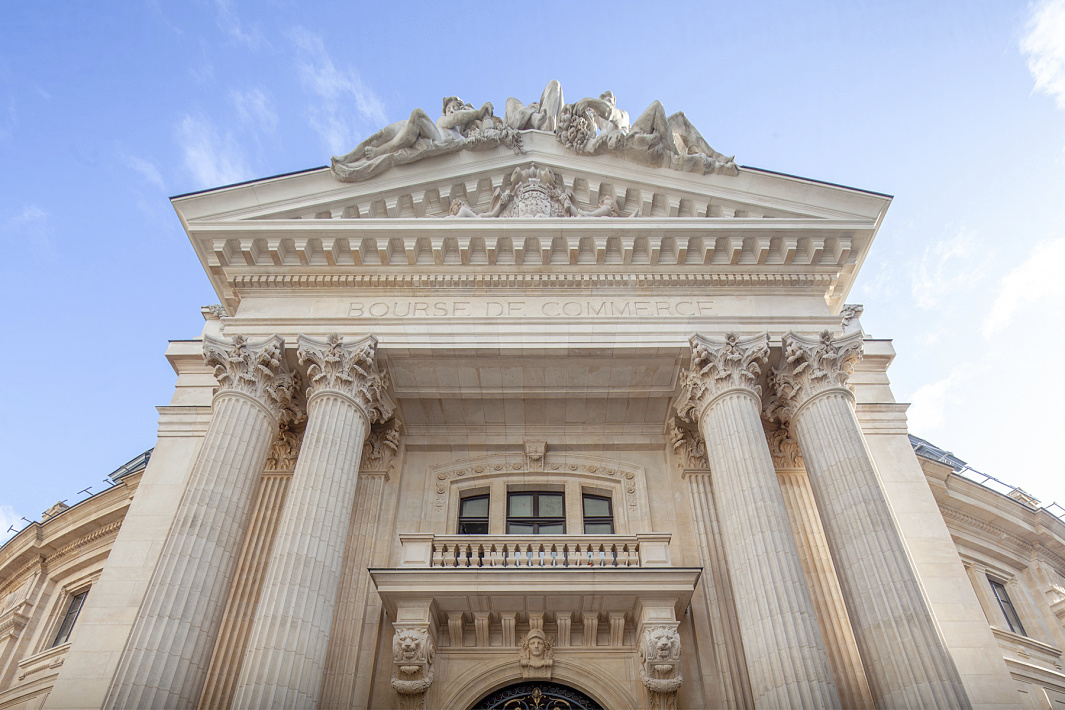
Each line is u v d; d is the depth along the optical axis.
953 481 24.83
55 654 22.94
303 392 19.20
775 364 19.12
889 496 18.80
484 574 16.50
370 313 19.62
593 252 20.06
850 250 20.11
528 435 21.48
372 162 20.92
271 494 19.19
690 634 17.25
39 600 27.00
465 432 21.55
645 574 16.48
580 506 20.56
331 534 15.43
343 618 17.03
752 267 20.08
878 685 13.81
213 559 14.93
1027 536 26.16
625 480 20.91
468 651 17.00
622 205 21.62
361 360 18.33
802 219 19.92
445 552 17.81
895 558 14.73
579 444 21.47
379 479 19.91
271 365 18.20
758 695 13.59
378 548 18.81
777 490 15.98
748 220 19.72
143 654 13.27
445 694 16.30
